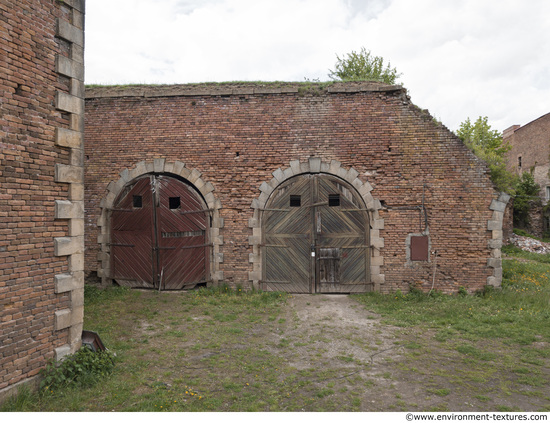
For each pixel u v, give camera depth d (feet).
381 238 27.91
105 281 30.22
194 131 29.30
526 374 15.28
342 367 16.11
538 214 69.67
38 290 13.74
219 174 29.07
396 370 15.76
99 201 30.25
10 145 12.81
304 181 28.78
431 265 27.50
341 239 28.50
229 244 28.96
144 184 29.96
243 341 19.29
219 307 25.23
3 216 12.53
